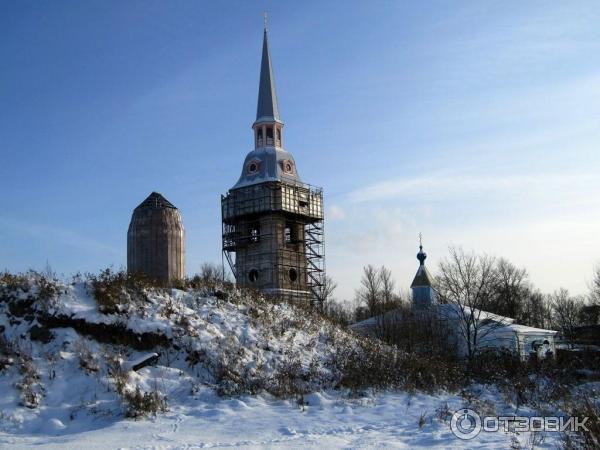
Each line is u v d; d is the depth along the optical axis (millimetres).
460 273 58969
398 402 17516
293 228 48406
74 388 15891
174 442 12148
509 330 43250
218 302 22672
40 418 14492
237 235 47469
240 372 18406
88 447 11688
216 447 11664
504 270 67750
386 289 63031
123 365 17125
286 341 21766
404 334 37906
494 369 24094
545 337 45750
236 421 14406
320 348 22422
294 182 48156
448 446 11727
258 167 48062
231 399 16516
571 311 77000
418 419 15016
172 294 21844
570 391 20031
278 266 45469
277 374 18703
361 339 25844
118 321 18703
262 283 45812
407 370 20953
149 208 27234
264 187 46188
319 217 49188
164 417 14688
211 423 14156
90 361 16891
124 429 13469
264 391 17500
